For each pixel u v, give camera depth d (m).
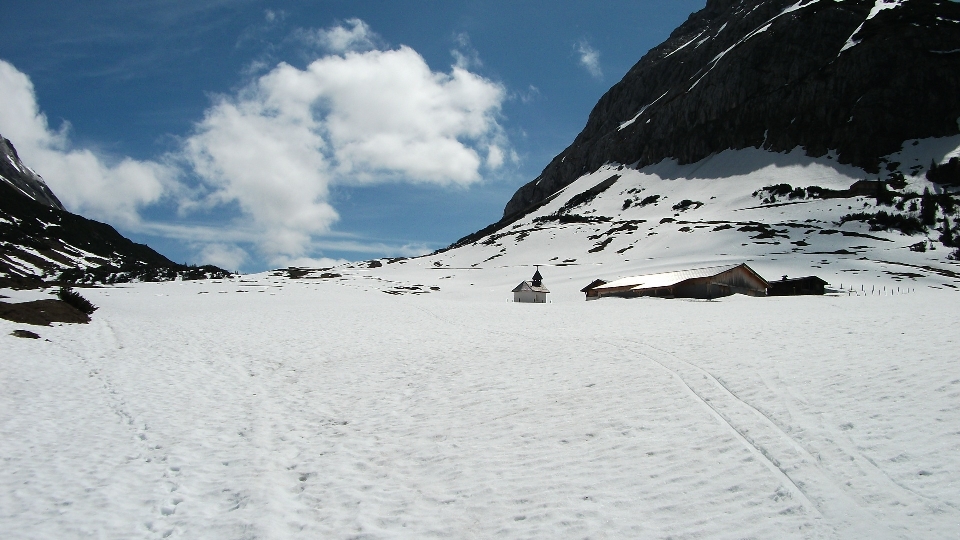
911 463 9.70
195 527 9.66
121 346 29.83
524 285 86.56
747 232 132.88
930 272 89.25
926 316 25.39
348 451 13.21
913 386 13.44
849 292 72.50
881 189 159.12
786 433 11.59
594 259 138.38
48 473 11.95
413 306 59.78
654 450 11.51
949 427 10.88
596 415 14.05
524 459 11.83
